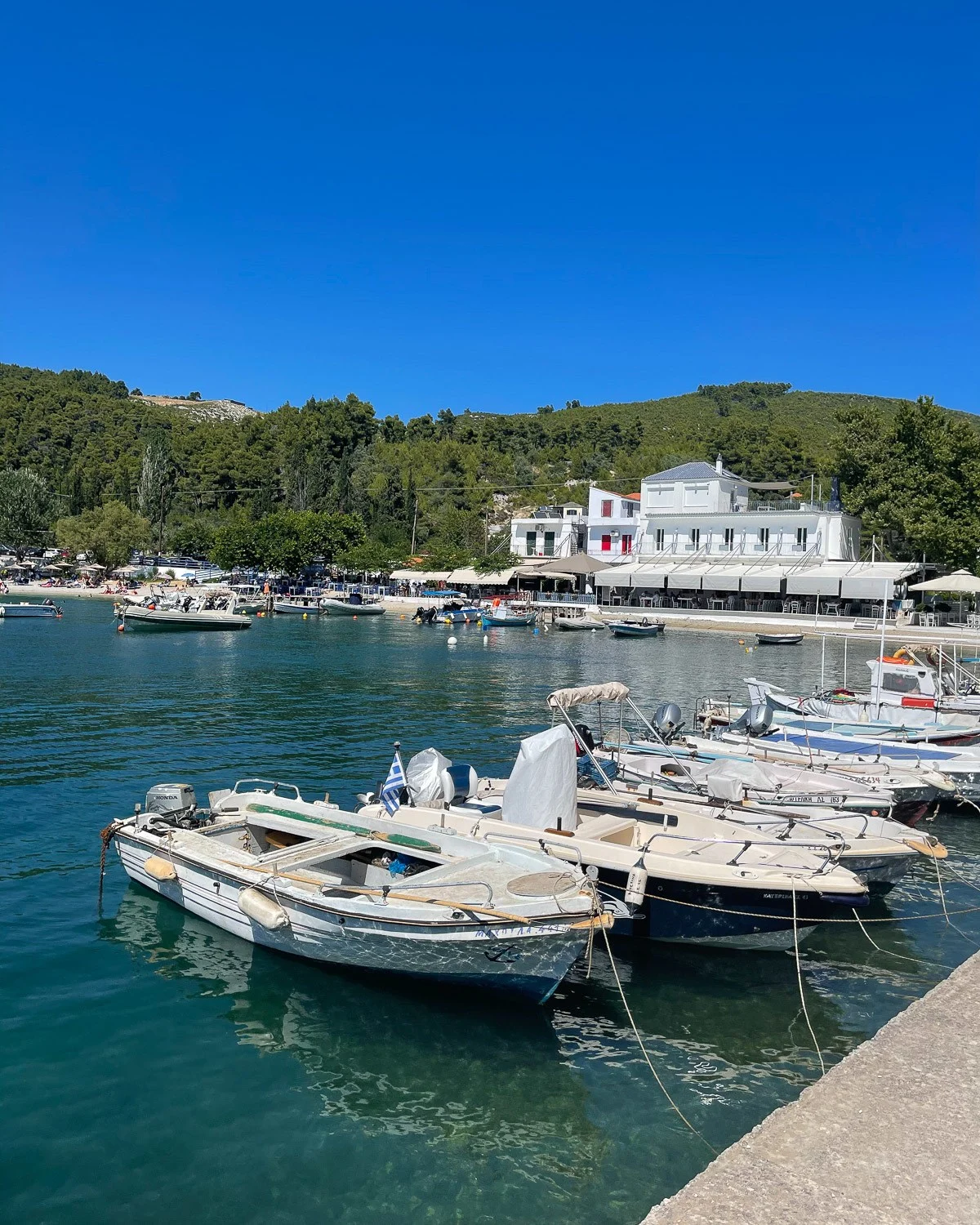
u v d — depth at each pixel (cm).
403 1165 810
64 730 2727
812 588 7269
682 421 19488
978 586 5066
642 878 1160
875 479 8000
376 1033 1037
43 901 1380
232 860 1259
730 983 1187
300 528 10388
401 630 7150
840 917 1230
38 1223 729
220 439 17050
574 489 12962
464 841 1252
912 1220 533
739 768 1800
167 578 11144
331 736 2744
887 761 2023
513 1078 954
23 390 19762
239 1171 798
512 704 3497
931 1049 748
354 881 1312
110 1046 995
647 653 5572
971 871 1636
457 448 14538
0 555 12612
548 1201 765
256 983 1141
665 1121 882
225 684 3891
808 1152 603
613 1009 1113
